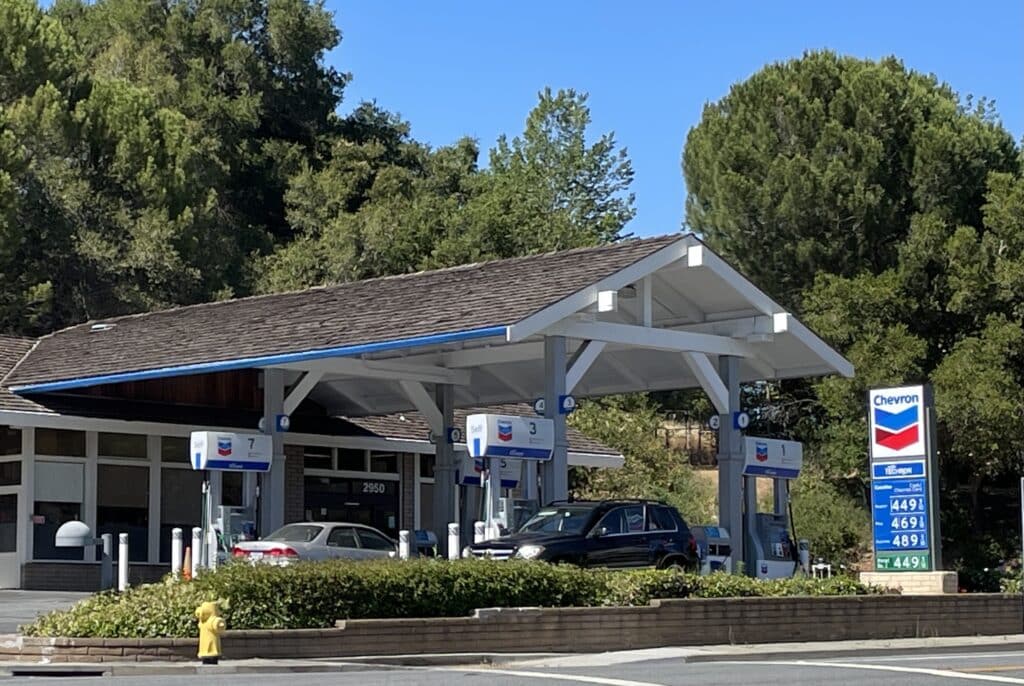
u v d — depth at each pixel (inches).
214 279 2336.4
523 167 3031.5
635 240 1149.1
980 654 883.4
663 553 1042.1
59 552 1296.8
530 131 3046.3
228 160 2849.4
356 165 2952.8
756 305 1168.2
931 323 1863.9
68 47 2241.6
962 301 1779.0
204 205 2352.4
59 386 1261.1
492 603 842.2
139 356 1275.8
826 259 1959.9
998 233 1797.5
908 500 1042.7
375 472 1563.7
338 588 795.4
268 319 1273.4
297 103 3171.8
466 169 3149.6
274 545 1061.8
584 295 1049.5
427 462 1630.2
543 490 1114.7
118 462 1353.3
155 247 2139.5
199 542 1077.8
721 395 1180.5
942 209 1925.4
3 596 1187.3
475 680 645.3
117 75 2741.1
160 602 770.2
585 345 1077.8
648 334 1121.4
